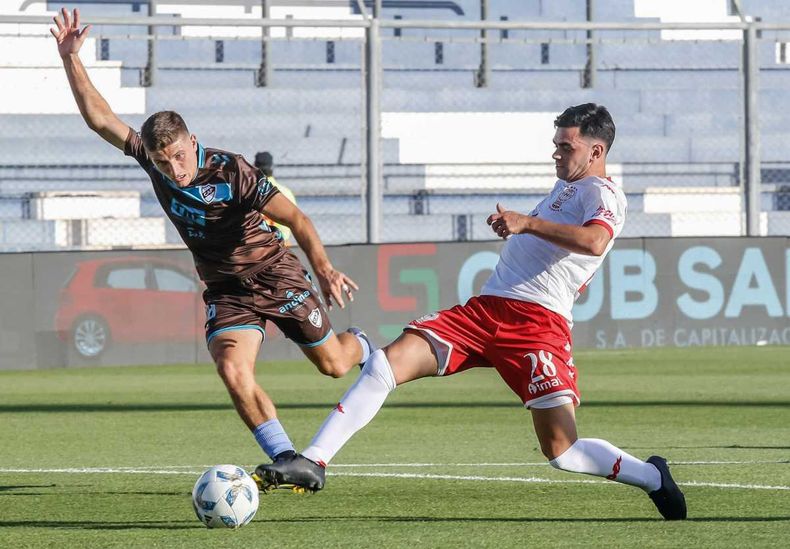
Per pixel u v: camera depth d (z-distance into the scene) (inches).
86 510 695.1
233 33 2716.5
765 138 2716.5
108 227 2293.3
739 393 1421.0
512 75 2861.7
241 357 708.7
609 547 559.5
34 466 900.6
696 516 656.4
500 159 2677.2
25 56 2598.4
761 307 2048.5
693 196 2561.5
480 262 1942.7
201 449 1004.6
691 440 1029.8
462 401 1384.1
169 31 2709.2
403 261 1920.5
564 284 645.3
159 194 728.3
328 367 793.6
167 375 1720.0
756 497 721.0
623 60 2933.1
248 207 719.1
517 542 574.2
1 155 2455.7
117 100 2586.1
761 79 2861.7
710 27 2016.5
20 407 1336.1
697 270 2028.8
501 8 2928.2
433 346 653.9
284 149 2559.1
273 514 674.8
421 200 2477.9
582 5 2960.1
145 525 638.5
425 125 2652.6
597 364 1779.0
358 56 2871.6
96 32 2662.4
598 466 639.1
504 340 644.7
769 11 2999.5
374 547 563.5
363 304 1908.2
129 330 1860.2
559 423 639.1
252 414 681.6
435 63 2891.2
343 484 791.7
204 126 2586.1
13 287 1811.0
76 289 1835.6
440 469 864.9
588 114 650.8
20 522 652.7
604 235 624.7
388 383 650.2
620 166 2596.0
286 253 763.4
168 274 1877.5
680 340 2025.1
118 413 1278.3
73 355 1838.1
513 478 815.7
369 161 1937.7
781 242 2052.2
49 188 2458.2
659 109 2824.8
